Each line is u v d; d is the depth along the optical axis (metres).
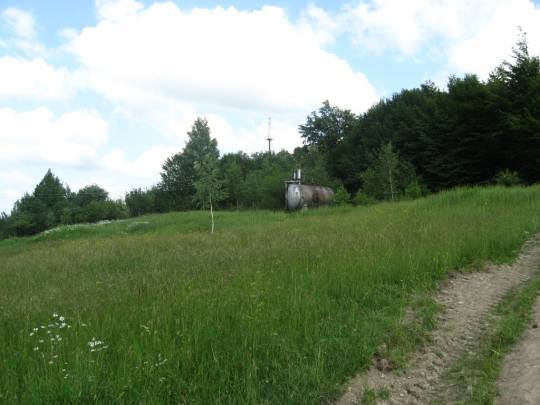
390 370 5.48
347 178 58.56
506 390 5.01
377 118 60.75
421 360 5.76
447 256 9.67
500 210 16.81
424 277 8.58
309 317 6.23
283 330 5.86
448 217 15.65
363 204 32.75
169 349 5.18
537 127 34.41
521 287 8.66
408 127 51.06
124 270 11.46
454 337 6.46
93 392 4.41
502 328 6.50
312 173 46.41
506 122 36.78
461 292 8.39
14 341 5.74
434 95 52.84
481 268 9.95
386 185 34.50
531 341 6.09
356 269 8.48
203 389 4.63
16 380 4.62
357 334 6.03
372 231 13.43
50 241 31.47
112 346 5.34
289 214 31.28
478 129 40.12
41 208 90.69
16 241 37.16
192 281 8.08
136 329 5.77
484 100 38.84
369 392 4.94
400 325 6.43
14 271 13.11
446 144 42.66
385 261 8.94
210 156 25.34
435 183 44.47
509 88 39.44
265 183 45.62
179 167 72.62
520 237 12.55
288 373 5.00
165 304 6.61
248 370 4.90
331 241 11.66
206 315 6.14
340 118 82.12
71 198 96.44
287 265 8.95
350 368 5.29
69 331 5.80
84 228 35.50
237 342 5.53
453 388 5.16
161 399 4.45
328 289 7.65
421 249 9.84
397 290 7.93
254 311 6.21
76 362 4.76
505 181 29.59
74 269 12.41
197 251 13.48
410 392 5.10
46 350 5.24
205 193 24.86
